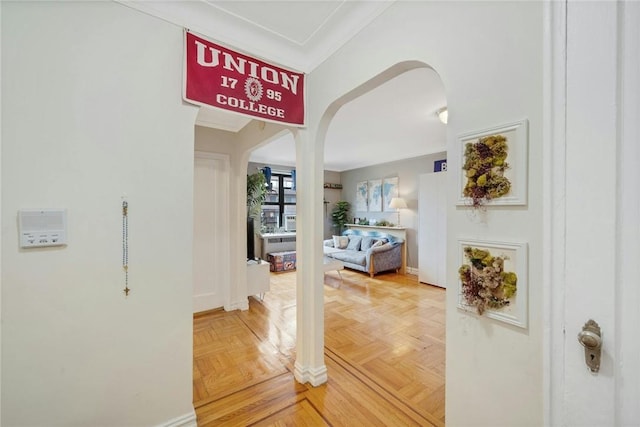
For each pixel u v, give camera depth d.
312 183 1.99
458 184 1.11
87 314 1.28
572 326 0.72
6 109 1.11
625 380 0.63
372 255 5.10
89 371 1.28
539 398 0.89
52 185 1.20
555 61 0.75
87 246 1.27
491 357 1.02
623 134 0.63
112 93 1.33
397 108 3.06
